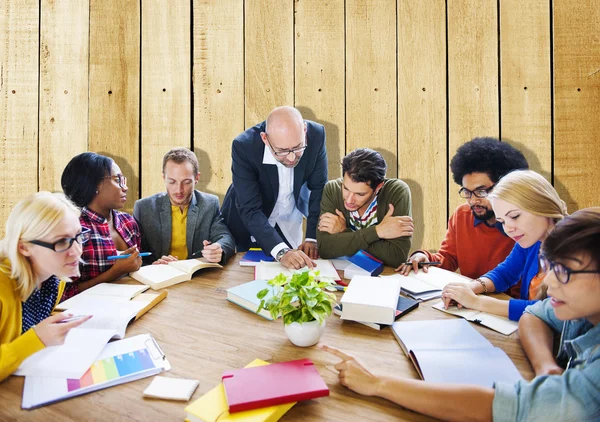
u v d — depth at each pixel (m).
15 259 1.09
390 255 1.80
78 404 0.90
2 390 0.94
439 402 0.85
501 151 1.75
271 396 0.87
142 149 2.14
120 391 0.95
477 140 1.81
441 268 1.83
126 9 2.07
